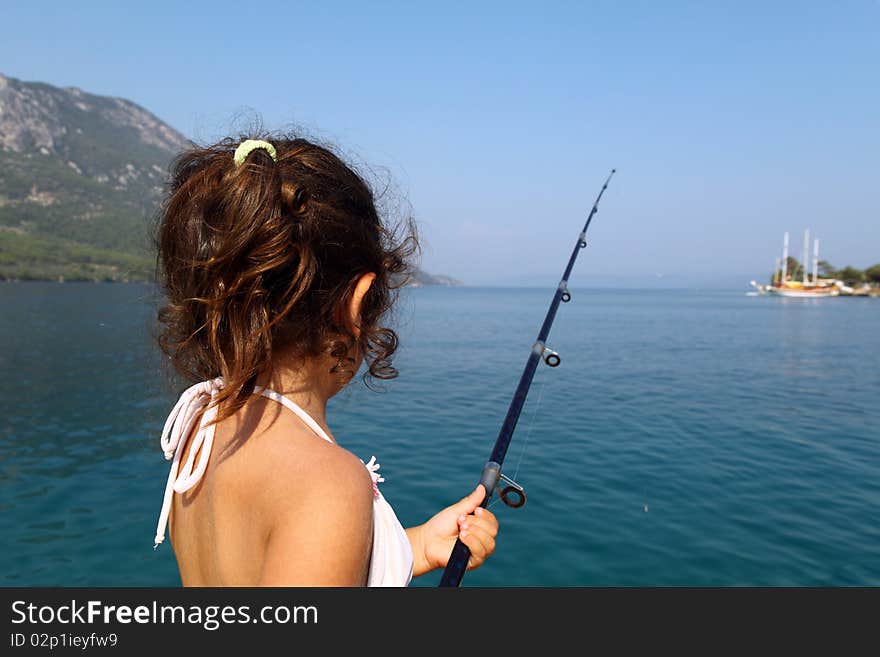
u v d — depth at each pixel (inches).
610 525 219.5
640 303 3063.5
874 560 194.2
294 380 32.7
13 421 401.4
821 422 397.7
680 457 309.3
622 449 324.2
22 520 233.0
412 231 42.6
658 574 183.6
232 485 29.7
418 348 872.9
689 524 221.3
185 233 33.8
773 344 952.3
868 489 262.2
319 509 26.6
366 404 447.5
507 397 482.0
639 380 573.9
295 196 32.0
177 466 35.1
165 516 34.6
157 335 39.3
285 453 28.8
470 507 50.1
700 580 180.2
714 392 511.2
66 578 186.7
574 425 382.3
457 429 371.6
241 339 30.9
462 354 799.1
